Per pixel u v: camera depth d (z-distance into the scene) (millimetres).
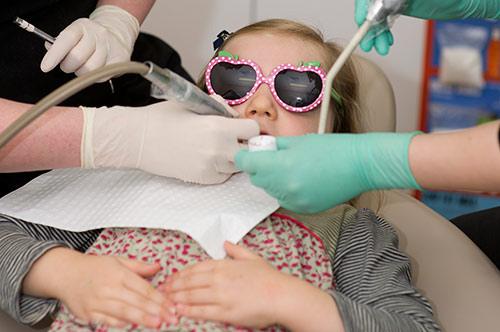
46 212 1165
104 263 1017
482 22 2193
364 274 1122
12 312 1062
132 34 1400
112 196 1165
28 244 1073
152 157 1092
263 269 995
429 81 2262
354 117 1438
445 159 928
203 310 969
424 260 1298
